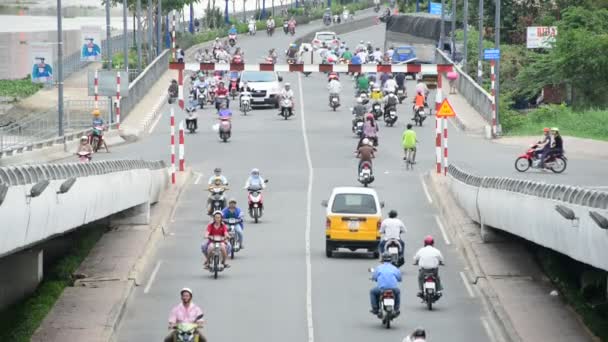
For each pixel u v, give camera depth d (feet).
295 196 416.87
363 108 577.43
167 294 277.64
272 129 600.39
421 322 250.78
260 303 268.00
